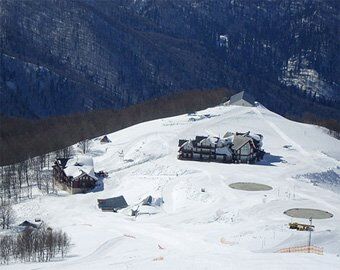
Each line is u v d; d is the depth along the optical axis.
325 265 199.00
